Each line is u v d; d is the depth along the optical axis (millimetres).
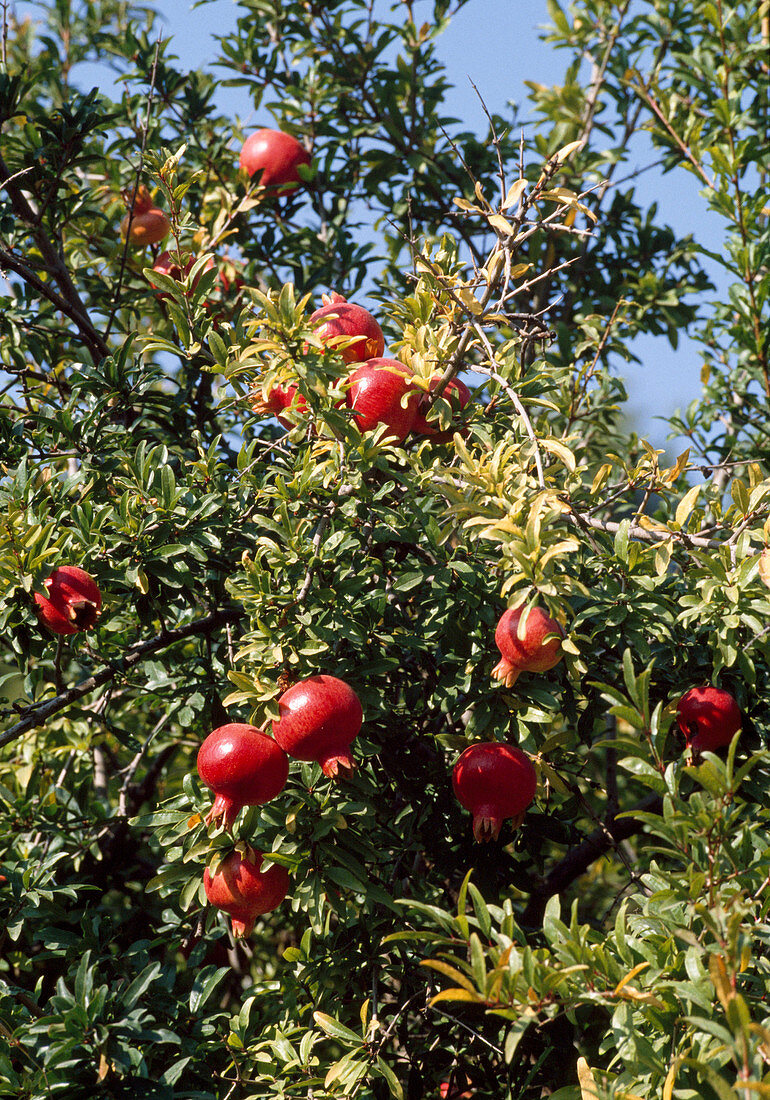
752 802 2455
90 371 2961
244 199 3832
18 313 3426
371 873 2719
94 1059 2064
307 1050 2256
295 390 2527
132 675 3357
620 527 2410
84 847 3400
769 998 1712
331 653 2301
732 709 2369
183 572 2551
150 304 3920
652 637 2580
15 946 3244
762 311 3824
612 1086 1660
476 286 2336
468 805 2221
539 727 2582
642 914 1848
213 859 2162
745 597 2246
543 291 4379
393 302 2846
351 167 4500
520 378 2850
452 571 2498
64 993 2141
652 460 2596
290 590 2283
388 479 2668
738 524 2377
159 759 4055
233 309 3568
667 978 1692
